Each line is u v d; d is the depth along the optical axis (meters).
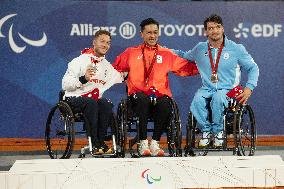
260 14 26.23
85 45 25.89
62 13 25.78
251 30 26.25
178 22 26.00
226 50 19.73
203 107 19.25
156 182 13.80
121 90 25.75
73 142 18.42
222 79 19.73
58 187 13.27
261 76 26.22
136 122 18.27
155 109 18.41
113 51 25.84
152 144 18.53
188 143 19.39
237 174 13.93
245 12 26.19
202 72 19.89
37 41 25.77
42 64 25.78
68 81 18.98
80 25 25.84
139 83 19.50
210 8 26.08
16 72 25.70
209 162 14.20
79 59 19.31
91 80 19.31
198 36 26.06
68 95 19.31
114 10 25.89
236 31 26.19
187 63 20.03
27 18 25.72
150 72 19.47
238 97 18.89
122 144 18.16
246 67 19.78
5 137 25.67
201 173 13.98
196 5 26.05
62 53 25.83
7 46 25.67
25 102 25.77
